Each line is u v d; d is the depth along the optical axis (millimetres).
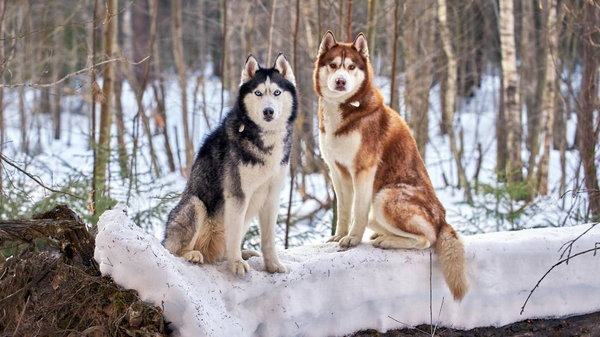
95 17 9070
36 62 17969
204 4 22156
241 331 4832
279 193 5199
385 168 5953
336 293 5352
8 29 15406
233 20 17078
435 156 17594
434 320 5613
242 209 5039
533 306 5797
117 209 5074
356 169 5891
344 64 5836
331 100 5914
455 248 5602
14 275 5117
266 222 5234
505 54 13758
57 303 4891
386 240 5750
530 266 5832
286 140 5074
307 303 5227
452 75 14672
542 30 13578
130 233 4754
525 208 10406
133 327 4504
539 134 15430
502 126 15688
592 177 8922
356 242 5867
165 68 23844
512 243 5844
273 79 4961
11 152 16203
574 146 16297
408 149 6043
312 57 11750
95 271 5031
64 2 19609
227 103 16297
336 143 5902
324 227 10000
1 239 5223
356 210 5891
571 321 5828
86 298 4793
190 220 5137
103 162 9258
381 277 5504
